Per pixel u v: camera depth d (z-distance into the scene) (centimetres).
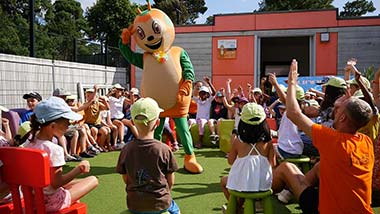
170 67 547
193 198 438
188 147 570
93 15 2833
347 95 414
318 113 478
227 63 1409
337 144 256
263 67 1936
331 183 259
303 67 1877
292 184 349
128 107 871
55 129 282
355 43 1319
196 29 1430
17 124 566
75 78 1171
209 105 872
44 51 1227
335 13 1330
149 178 280
